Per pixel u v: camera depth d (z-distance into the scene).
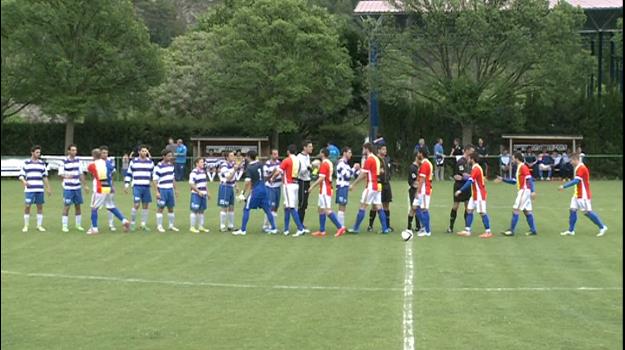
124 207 30.06
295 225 24.77
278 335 11.29
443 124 50.97
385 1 51.19
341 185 22.86
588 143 49.59
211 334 11.39
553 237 21.70
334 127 53.03
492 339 11.04
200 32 63.62
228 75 49.31
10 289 14.67
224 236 22.17
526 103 50.50
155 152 52.41
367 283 15.09
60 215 27.64
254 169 22.42
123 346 10.82
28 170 23.28
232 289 14.60
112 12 47.75
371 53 48.91
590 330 11.52
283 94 48.53
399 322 11.98
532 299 13.62
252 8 49.53
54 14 46.41
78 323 12.09
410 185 22.86
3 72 47.38
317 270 16.53
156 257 18.38
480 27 46.00
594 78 57.59
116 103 49.94
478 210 21.84
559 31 46.69
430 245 20.19
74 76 47.31
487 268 16.69
